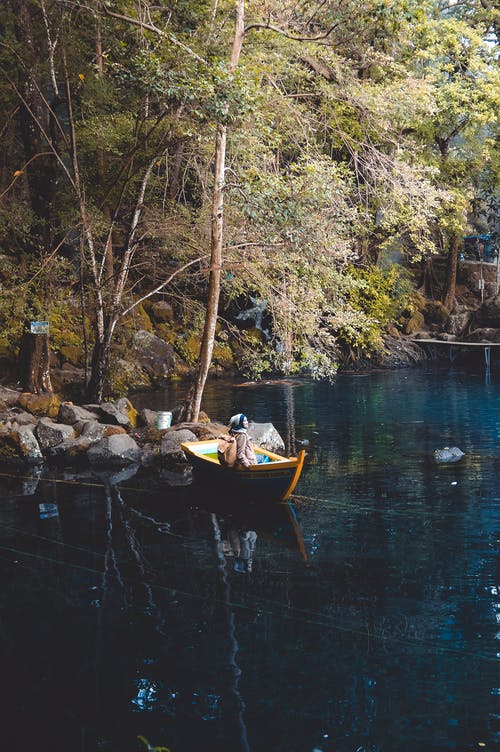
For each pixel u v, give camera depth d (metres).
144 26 13.16
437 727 5.14
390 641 6.38
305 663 6.05
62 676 5.96
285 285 15.87
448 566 8.03
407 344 29.84
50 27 16.86
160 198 18.39
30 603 7.41
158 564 8.43
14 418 15.35
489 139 27.89
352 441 14.87
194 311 19.00
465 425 16.19
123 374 22.11
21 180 19.47
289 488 10.56
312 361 16.34
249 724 5.23
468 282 35.41
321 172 14.80
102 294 17.20
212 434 14.13
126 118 16.23
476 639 6.36
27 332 17.72
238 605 7.22
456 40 24.36
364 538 9.09
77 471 13.34
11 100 17.47
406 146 22.09
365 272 26.73
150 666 6.09
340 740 5.01
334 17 15.32
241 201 14.39
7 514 10.61
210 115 12.80
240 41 13.93
